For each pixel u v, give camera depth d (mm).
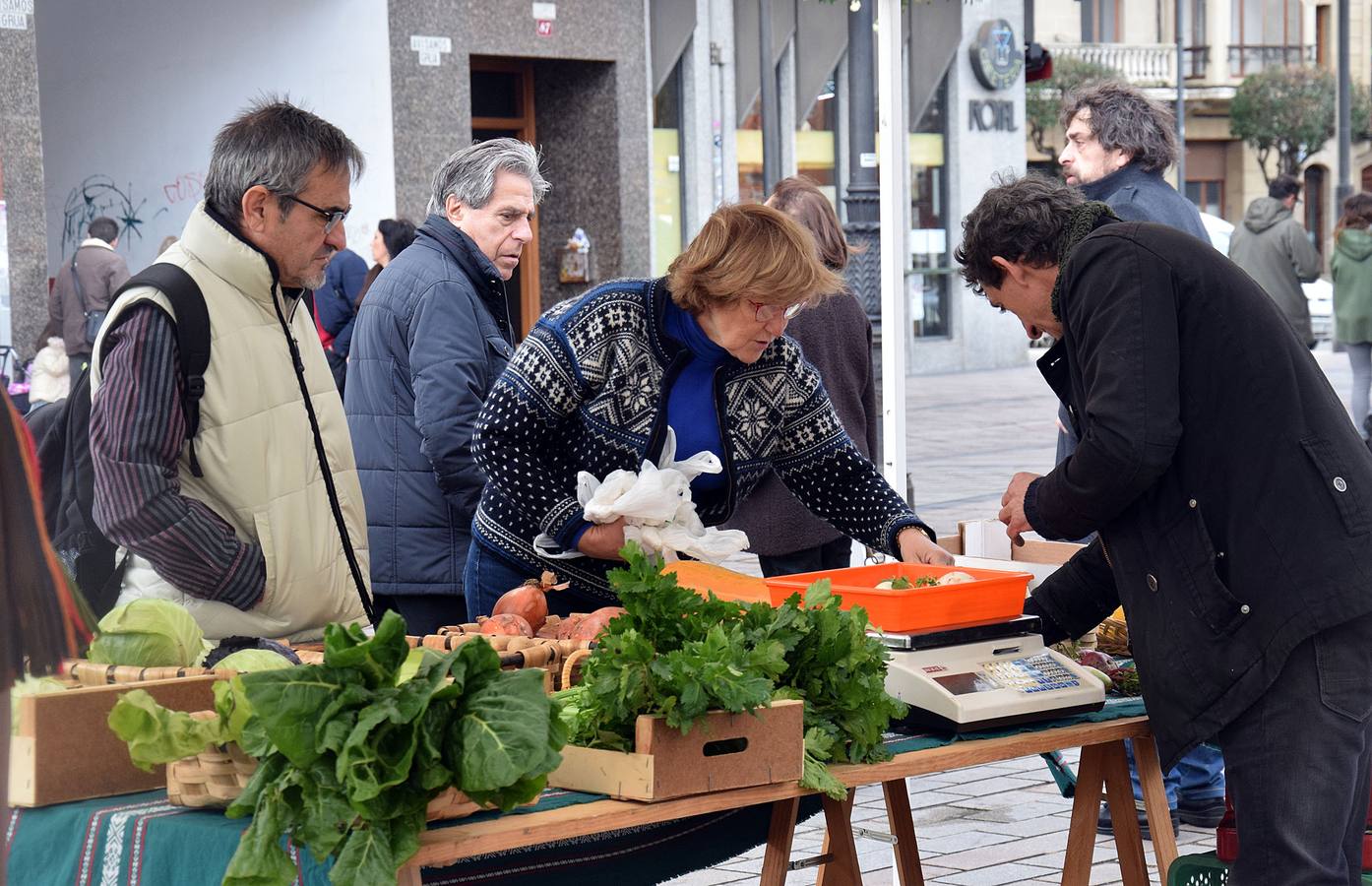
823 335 4969
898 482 4426
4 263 10508
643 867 2795
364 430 4246
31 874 2377
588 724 2416
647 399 3248
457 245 4258
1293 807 2771
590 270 15555
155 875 2258
